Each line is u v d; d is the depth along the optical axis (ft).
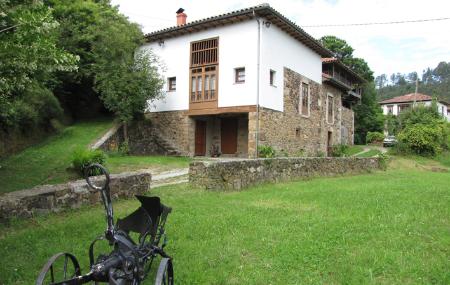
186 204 26.84
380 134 131.44
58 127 67.36
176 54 71.15
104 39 63.16
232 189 35.55
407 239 18.19
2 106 37.01
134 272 10.77
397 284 13.34
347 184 40.57
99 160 43.91
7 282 13.70
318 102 83.10
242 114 67.46
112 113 78.23
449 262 15.20
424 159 87.20
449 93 296.30
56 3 66.23
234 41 63.52
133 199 29.55
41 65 25.09
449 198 30.25
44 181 39.65
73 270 14.51
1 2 21.26
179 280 13.58
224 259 15.66
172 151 68.59
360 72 147.95
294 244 17.44
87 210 25.50
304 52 76.33
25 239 18.33
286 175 43.91
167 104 72.28
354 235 18.89
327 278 13.93
